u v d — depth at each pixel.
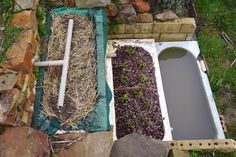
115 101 3.03
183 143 2.58
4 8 2.60
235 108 3.38
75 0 3.02
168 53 3.62
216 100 3.39
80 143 2.25
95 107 2.46
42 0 2.95
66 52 2.68
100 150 2.22
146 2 3.33
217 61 3.66
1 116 1.99
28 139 2.06
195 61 3.57
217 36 3.84
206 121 3.19
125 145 2.37
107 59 3.22
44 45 2.76
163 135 2.89
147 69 3.26
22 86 2.23
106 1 3.03
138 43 3.45
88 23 2.95
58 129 2.35
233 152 2.63
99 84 2.57
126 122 2.92
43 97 2.49
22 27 2.46
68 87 2.55
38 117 2.39
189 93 3.37
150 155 2.33
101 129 2.36
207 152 2.60
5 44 2.34
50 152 2.21
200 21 3.92
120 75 3.19
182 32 3.55
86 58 2.72
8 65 2.24
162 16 3.40
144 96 3.06
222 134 3.10
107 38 3.23
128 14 3.29
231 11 3.99
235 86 3.47
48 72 2.60
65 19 2.97
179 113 3.24
